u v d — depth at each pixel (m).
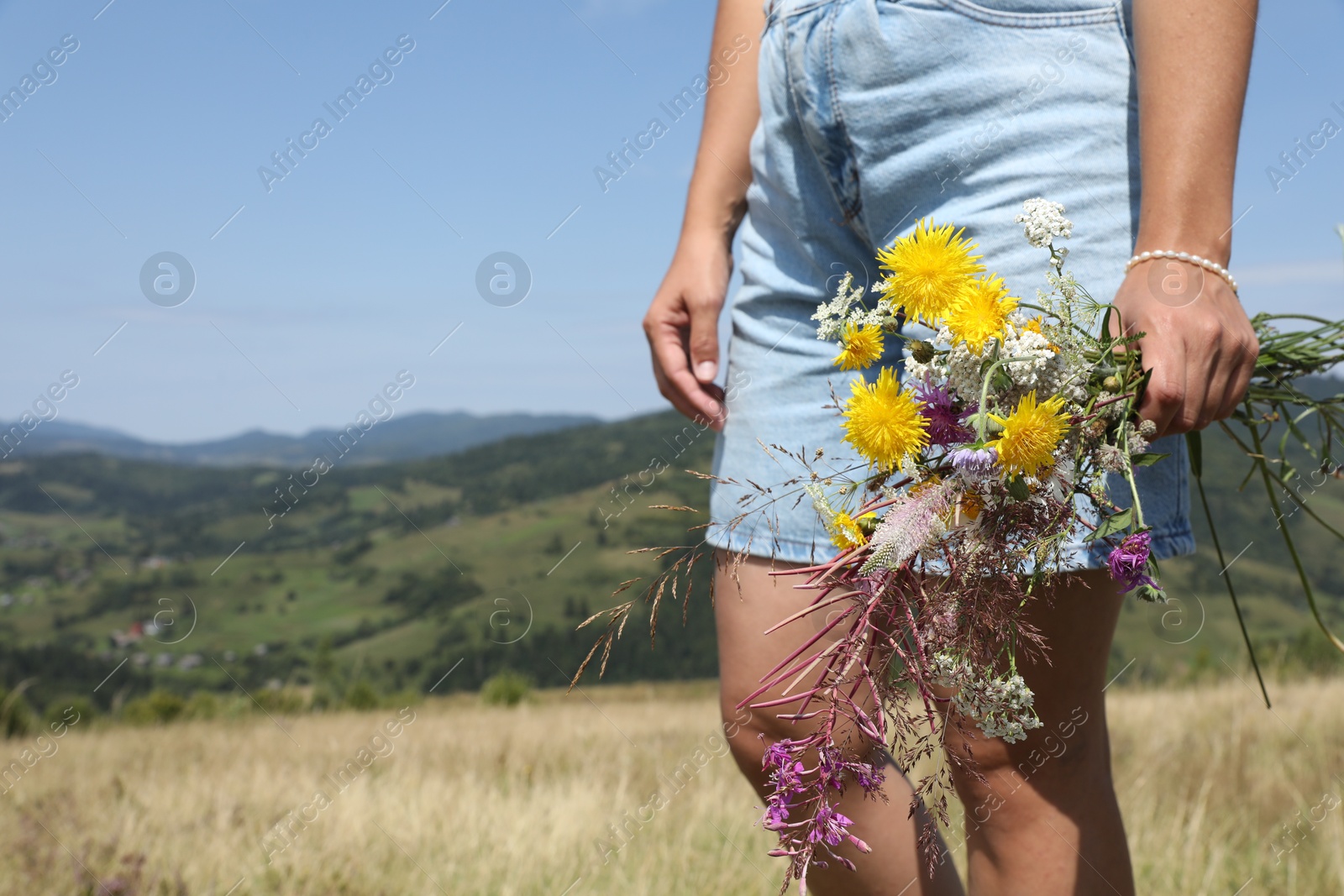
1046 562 1.05
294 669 37.91
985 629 0.99
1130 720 4.88
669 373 1.87
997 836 1.33
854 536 1.02
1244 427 1.41
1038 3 1.32
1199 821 2.46
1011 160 1.32
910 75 1.38
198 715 13.50
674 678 31.67
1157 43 1.16
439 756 4.85
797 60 1.52
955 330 1.03
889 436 1.01
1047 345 1.01
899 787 1.43
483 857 2.61
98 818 3.04
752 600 1.48
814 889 1.49
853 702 1.00
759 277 1.63
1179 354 1.03
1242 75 1.14
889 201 1.44
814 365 1.52
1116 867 1.32
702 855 2.60
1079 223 1.28
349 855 2.59
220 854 2.61
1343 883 2.12
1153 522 1.29
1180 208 1.11
